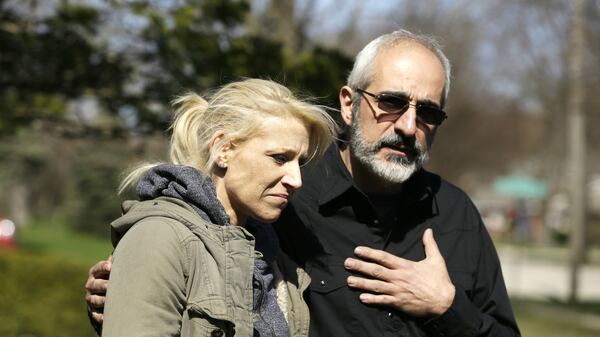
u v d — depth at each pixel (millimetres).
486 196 114062
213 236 4234
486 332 5254
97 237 61188
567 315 25547
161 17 12641
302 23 17047
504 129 67312
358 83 5406
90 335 16797
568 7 24938
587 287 36844
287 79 11969
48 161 73312
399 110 5219
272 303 4570
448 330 5164
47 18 13266
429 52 5383
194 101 4641
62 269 16703
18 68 13719
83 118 14625
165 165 4398
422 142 5297
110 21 13398
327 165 5547
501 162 76125
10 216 72500
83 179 61656
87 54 13289
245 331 4148
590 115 35438
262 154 4410
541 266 46656
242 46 12352
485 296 5547
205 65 12445
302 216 5387
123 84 13742
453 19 31812
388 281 5152
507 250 60531
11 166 68625
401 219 5469
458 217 5621
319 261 5277
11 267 16453
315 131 4609
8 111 13711
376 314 5145
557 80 33062
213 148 4469
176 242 4102
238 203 4500
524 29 31234
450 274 5406
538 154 73812
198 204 4316
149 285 3994
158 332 3953
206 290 4082
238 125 4414
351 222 5383
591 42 24859
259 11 17188
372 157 5273
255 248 4809
